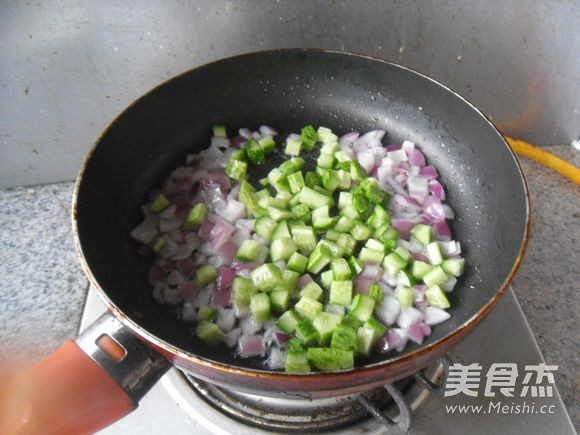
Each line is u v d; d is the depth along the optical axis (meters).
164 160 0.39
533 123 0.47
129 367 0.26
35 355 0.35
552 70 0.43
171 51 0.40
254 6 0.38
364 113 0.40
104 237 0.33
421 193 0.38
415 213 0.38
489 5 0.39
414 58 0.42
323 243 0.35
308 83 0.40
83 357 0.26
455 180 0.37
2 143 0.42
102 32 0.37
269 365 0.30
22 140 0.42
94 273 0.29
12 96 0.39
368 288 0.34
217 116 0.40
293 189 0.39
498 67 0.43
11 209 0.44
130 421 0.31
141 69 0.40
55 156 0.44
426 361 0.24
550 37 0.41
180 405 0.31
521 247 0.28
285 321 0.32
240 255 0.35
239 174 0.39
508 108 0.46
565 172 0.45
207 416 0.31
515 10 0.39
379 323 0.31
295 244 0.36
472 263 0.34
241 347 0.31
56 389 0.25
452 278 0.34
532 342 0.34
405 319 0.32
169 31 0.38
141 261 0.35
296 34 0.40
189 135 0.39
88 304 0.37
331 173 0.39
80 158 0.45
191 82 0.37
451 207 0.37
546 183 0.45
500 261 0.31
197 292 0.34
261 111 0.41
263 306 0.32
